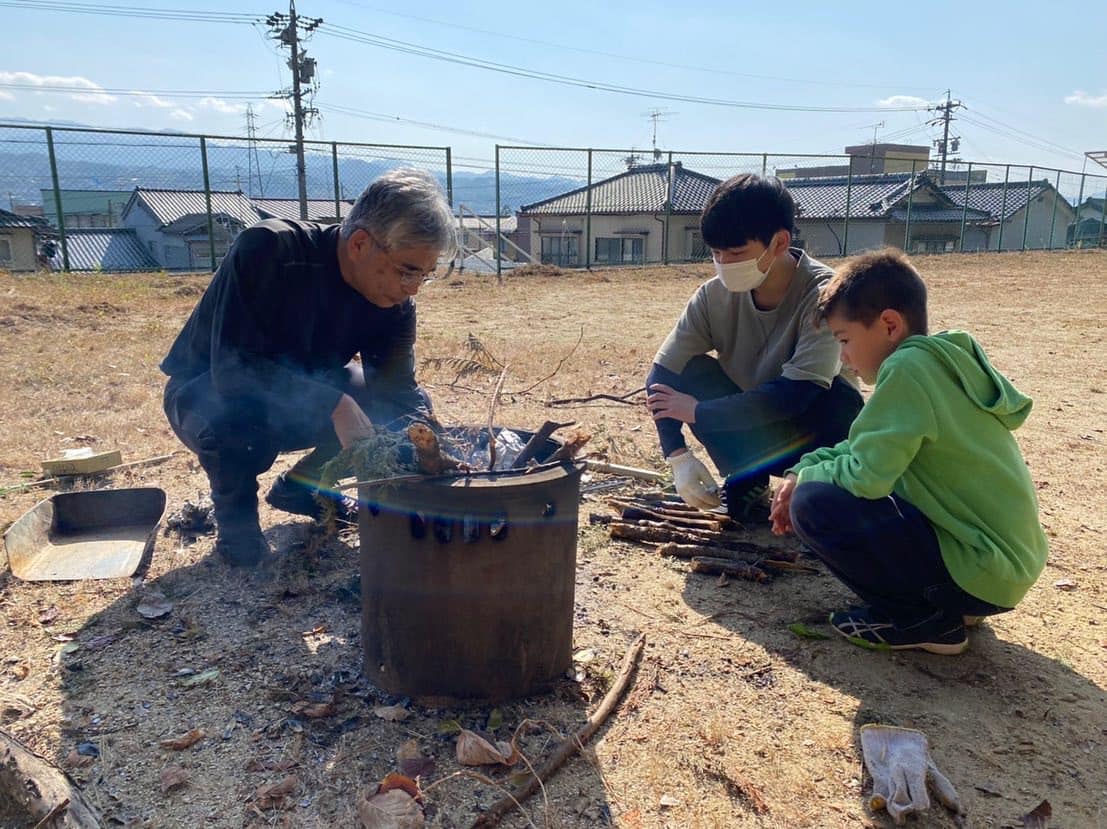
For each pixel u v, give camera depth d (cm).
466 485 195
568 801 190
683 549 321
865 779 199
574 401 537
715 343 335
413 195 229
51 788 176
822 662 248
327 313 274
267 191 2970
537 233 3275
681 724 217
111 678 232
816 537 242
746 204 276
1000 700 230
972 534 222
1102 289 1523
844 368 319
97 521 341
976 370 226
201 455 292
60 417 503
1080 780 198
